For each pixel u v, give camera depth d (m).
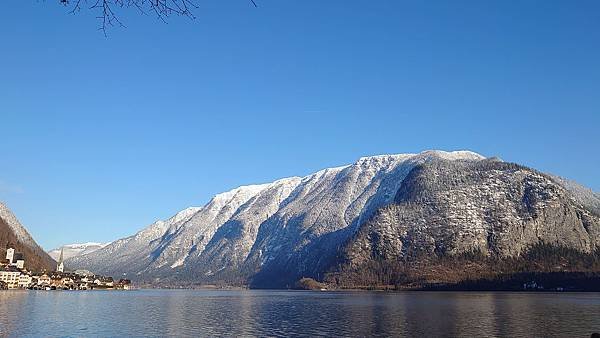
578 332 127.94
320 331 133.75
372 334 126.62
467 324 146.25
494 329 134.25
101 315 175.38
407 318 165.12
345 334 127.19
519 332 128.38
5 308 193.75
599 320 155.25
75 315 171.38
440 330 133.12
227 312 198.50
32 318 157.50
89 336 120.00
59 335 120.94
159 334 127.25
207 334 128.50
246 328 141.00
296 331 133.88
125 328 137.75
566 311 188.12
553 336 120.94
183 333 129.75
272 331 134.25
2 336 118.25
